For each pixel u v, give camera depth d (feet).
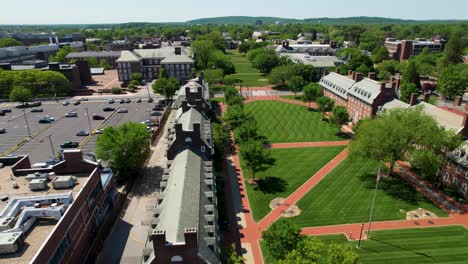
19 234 131.85
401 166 274.98
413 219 203.72
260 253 176.24
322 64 623.77
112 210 207.21
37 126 389.39
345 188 240.94
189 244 120.78
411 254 173.06
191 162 195.11
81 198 167.53
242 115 333.21
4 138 349.41
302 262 123.95
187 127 234.79
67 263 147.95
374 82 377.71
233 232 193.47
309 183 248.93
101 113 441.27
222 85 612.29
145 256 133.49
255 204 222.28
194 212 146.51
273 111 438.81
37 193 170.71
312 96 446.19
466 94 556.10
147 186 247.50
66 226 147.74
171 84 488.85
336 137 343.87
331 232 192.34
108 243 185.37
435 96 533.14
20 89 474.49
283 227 144.56
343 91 434.71
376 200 224.74
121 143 234.99
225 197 231.09
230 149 314.14
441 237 186.19
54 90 526.98
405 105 325.83
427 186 243.40
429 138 228.43
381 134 234.17
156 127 379.14
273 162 285.23
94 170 189.26
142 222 204.33
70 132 366.22
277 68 607.37
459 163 229.25
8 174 193.47
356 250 176.55
